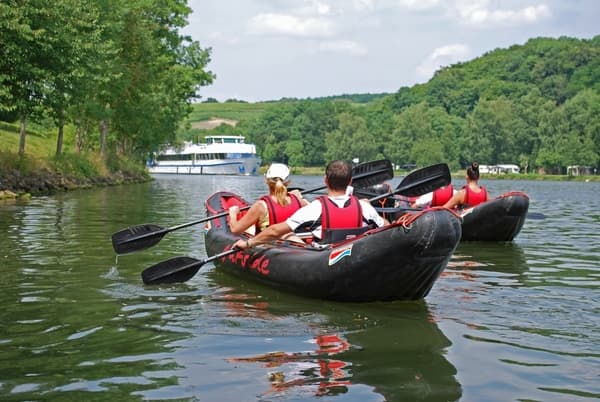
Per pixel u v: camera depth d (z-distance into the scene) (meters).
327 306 5.95
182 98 44.41
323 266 6.07
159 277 6.79
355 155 118.25
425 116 116.50
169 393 3.75
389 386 3.88
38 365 4.24
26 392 3.76
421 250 5.62
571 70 144.62
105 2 29.16
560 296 6.41
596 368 4.25
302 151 134.25
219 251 7.93
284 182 6.75
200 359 4.36
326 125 135.75
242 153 77.19
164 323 5.29
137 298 6.23
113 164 39.12
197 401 3.64
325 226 6.21
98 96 32.88
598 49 144.50
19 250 9.10
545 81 141.25
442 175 8.45
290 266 6.42
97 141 47.50
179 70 42.34
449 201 11.41
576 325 5.29
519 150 105.31
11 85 20.42
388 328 5.18
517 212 10.60
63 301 6.06
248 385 3.88
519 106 106.56
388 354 4.49
